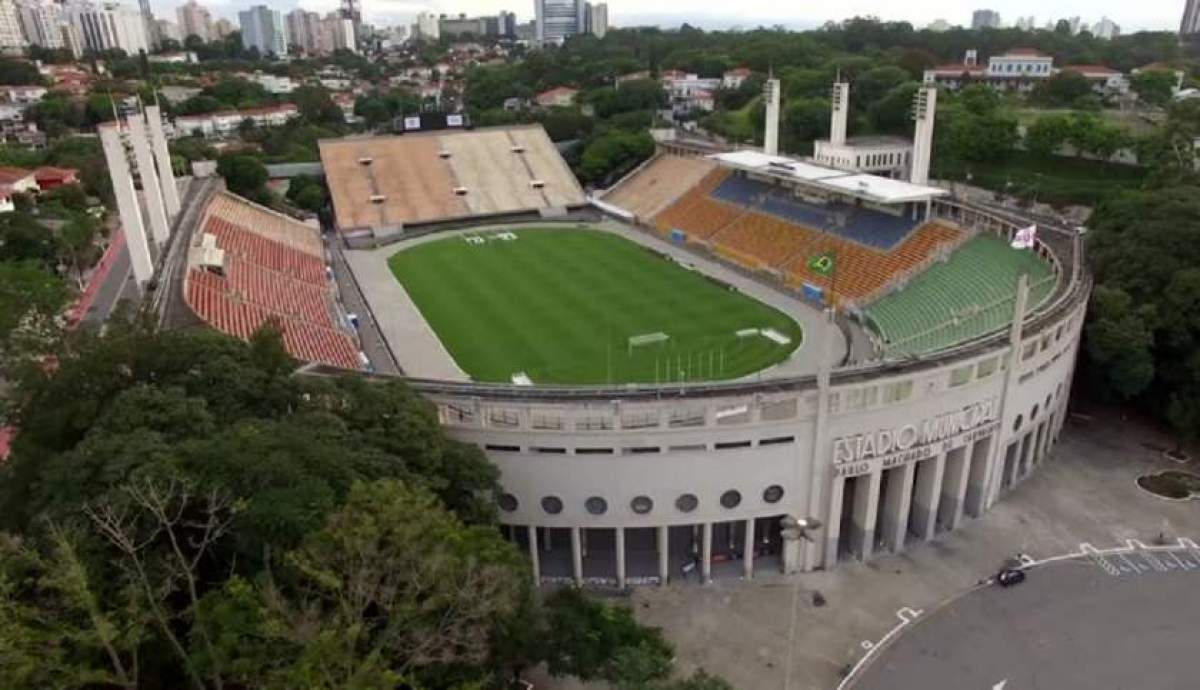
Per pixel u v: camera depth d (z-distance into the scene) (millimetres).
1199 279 76625
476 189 173000
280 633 34562
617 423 57250
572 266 134375
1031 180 152875
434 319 111562
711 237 142375
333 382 55625
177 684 40875
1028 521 68375
